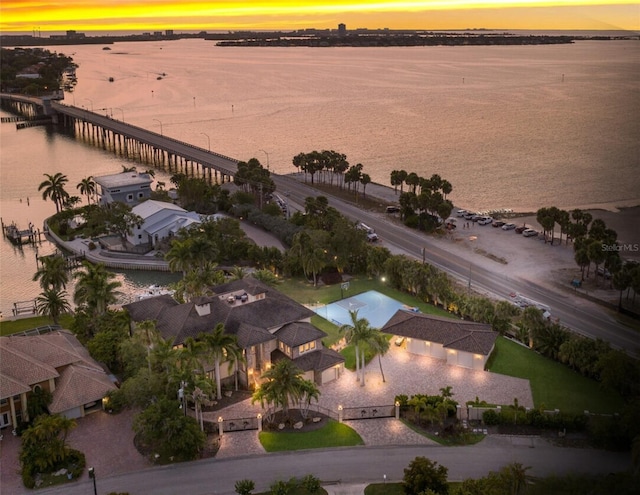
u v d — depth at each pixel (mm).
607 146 193875
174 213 145750
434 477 59375
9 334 98625
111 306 109562
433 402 73625
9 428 73438
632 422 62125
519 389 79938
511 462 65125
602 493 40312
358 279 119125
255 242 141250
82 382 76250
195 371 76688
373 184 196375
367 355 88562
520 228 147125
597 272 117500
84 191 178125
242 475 64812
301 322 87812
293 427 72750
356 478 63906
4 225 162000
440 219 157250
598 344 83375
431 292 105375
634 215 114125
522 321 92812
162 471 65625
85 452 68875
